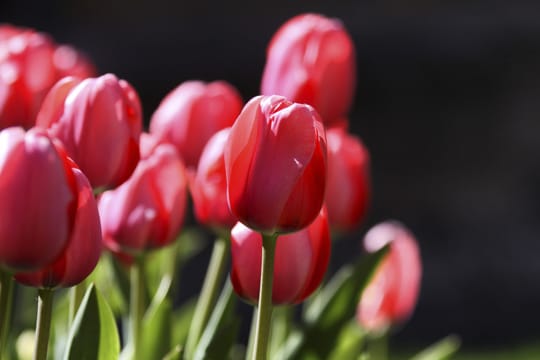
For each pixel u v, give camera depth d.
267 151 1.18
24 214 1.11
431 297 5.14
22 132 1.12
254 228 1.20
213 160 1.37
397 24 7.29
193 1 7.77
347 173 1.47
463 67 6.88
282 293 1.25
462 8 7.35
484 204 6.55
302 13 7.70
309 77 1.44
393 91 6.86
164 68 7.36
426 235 6.17
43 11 7.85
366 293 1.57
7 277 1.15
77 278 1.17
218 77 7.31
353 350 1.50
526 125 6.76
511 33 7.05
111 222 1.35
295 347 1.42
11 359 1.41
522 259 5.82
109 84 1.27
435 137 6.74
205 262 5.13
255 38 7.50
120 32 7.72
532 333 4.77
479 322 4.90
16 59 1.48
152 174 1.35
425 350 4.33
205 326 1.40
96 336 1.26
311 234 1.25
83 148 1.27
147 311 1.49
